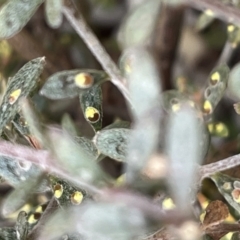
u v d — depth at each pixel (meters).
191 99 0.16
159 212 0.13
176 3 0.16
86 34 0.15
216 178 0.15
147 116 0.13
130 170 0.13
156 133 0.13
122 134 0.14
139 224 0.13
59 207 0.14
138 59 0.14
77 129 0.17
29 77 0.14
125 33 0.15
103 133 0.14
